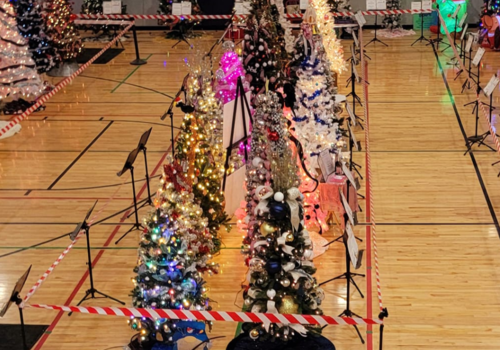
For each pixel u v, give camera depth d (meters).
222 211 8.82
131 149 12.16
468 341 7.00
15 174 11.28
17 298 6.40
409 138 12.27
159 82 15.88
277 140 6.83
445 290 7.86
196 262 7.07
